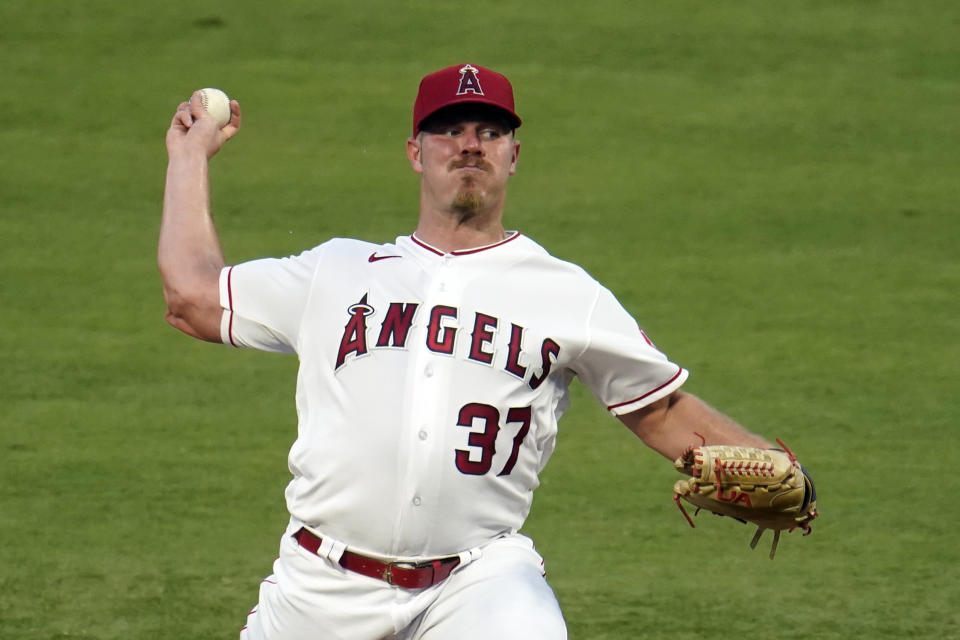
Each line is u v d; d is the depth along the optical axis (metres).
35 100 45.97
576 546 24.22
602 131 45.62
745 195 42.19
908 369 32.72
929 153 44.94
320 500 13.62
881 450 28.69
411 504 13.33
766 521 14.30
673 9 53.41
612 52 50.28
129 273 37.06
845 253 39.00
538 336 13.60
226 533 24.44
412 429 13.27
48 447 28.14
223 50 49.44
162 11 51.94
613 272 37.31
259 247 37.50
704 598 22.02
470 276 13.76
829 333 34.53
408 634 13.99
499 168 13.94
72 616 20.81
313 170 42.59
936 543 24.55
